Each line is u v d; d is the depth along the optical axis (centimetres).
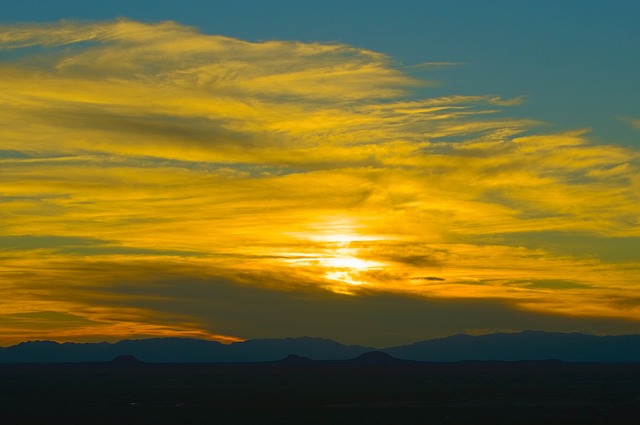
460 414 10781
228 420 10031
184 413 11069
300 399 13975
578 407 11988
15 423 9669
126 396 14925
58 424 9550
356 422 9719
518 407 12044
